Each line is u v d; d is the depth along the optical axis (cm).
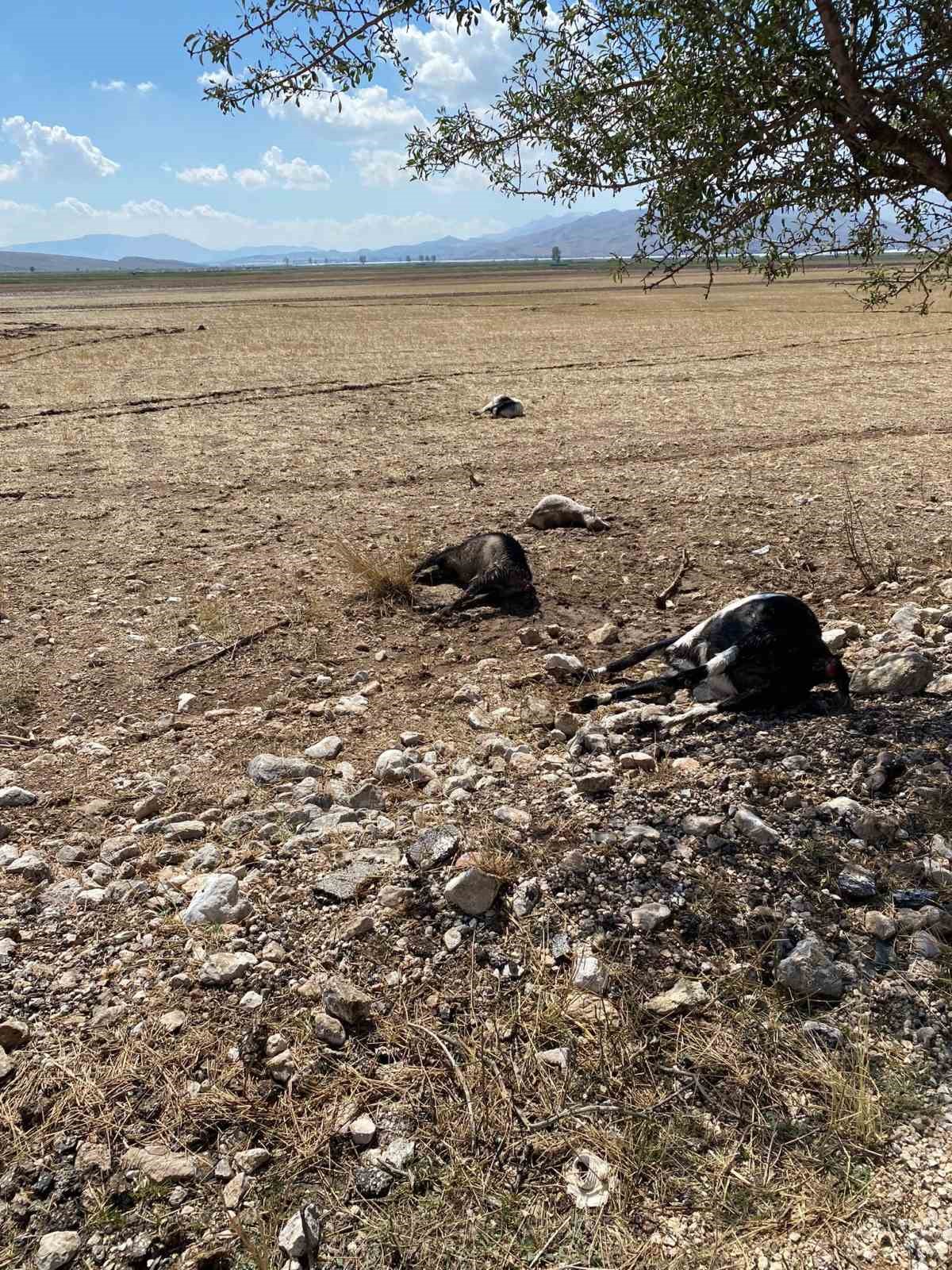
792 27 402
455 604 835
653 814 455
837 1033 321
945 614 739
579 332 4172
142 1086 311
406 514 1187
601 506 1194
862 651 675
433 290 11450
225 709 647
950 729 516
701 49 421
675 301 7244
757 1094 300
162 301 8750
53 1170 281
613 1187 269
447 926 383
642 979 347
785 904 384
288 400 2245
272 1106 304
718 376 2512
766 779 474
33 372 2811
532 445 1638
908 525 1039
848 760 495
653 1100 298
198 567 986
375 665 726
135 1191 272
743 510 1137
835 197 459
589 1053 317
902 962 353
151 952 379
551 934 373
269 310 6694
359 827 470
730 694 577
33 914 411
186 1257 252
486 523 1133
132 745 602
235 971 361
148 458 1588
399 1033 330
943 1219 254
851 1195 263
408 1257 250
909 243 486
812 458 1442
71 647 771
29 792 530
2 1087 314
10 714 649
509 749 553
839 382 2338
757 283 10019
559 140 474
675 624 787
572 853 418
